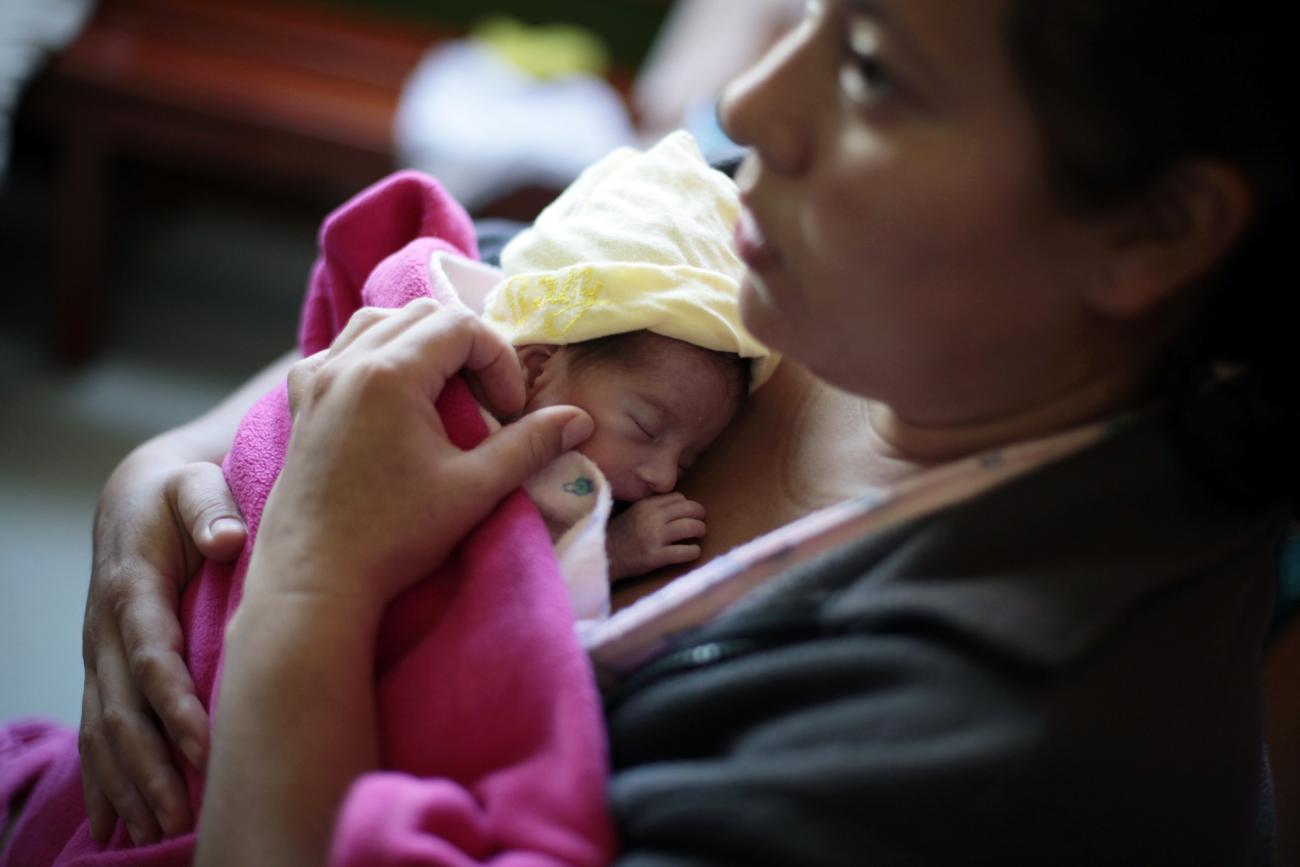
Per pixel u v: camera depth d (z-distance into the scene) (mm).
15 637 1604
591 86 2199
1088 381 566
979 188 491
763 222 559
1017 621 494
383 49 2240
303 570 583
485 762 565
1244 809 572
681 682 560
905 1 481
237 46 2115
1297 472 553
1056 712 492
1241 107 463
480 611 588
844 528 568
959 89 483
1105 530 535
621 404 729
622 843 528
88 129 1937
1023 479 543
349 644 575
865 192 508
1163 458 548
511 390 681
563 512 678
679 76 2037
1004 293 519
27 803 815
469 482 611
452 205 838
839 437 682
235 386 2121
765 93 534
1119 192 481
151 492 775
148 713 694
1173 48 450
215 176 2525
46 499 1821
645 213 776
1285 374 554
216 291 2348
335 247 826
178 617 731
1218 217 490
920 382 560
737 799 497
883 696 511
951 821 487
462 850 514
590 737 537
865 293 530
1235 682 565
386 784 512
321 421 612
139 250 2387
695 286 739
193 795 653
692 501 729
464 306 732
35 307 2201
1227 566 562
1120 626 517
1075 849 502
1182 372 565
